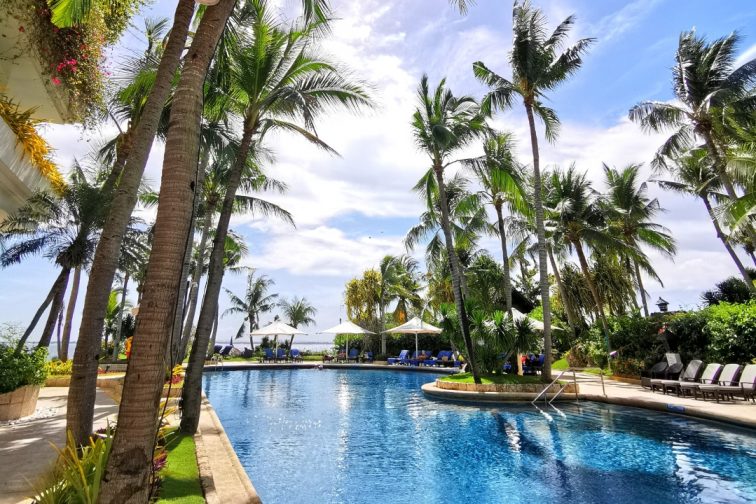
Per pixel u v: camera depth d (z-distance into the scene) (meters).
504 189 17.66
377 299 37.19
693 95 18.95
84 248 11.82
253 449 9.25
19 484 4.67
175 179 3.29
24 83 9.59
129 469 2.77
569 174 23.95
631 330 19.61
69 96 9.34
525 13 17.23
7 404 8.20
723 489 6.34
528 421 11.52
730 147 18.42
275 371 29.27
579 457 8.23
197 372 8.11
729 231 14.70
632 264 30.59
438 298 31.45
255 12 9.41
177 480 5.04
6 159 7.72
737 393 11.80
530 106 17.47
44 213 10.95
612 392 14.61
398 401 15.73
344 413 13.40
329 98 10.03
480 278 28.55
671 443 8.91
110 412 9.62
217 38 3.77
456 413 12.99
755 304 15.41
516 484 6.88
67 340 22.44
